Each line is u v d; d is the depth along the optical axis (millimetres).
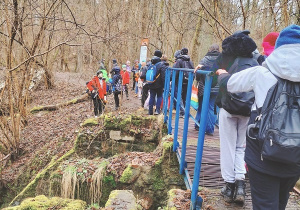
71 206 4168
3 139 9227
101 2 12016
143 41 11992
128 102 13047
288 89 1973
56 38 12859
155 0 17766
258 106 2115
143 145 7141
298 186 3895
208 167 4340
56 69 23172
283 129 1879
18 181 8375
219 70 2621
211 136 5953
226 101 3150
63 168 5691
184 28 11969
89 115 10961
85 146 7156
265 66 2174
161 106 8570
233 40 3051
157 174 5047
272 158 1919
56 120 11648
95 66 10992
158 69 8047
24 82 10070
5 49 8453
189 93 3982
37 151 9133
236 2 7562
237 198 3279
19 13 7965
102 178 5293
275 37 3582
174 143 4883
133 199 4129
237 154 3432
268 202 2139
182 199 3418
